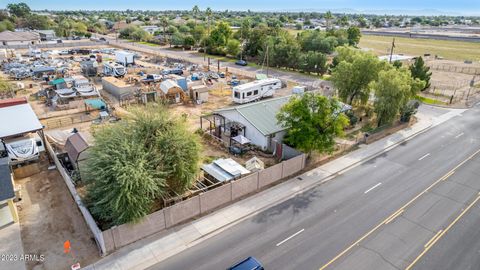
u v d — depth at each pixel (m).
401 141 35.38
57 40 116.94
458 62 87.00
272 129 31.61
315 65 70.56
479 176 27.27
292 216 21.64
